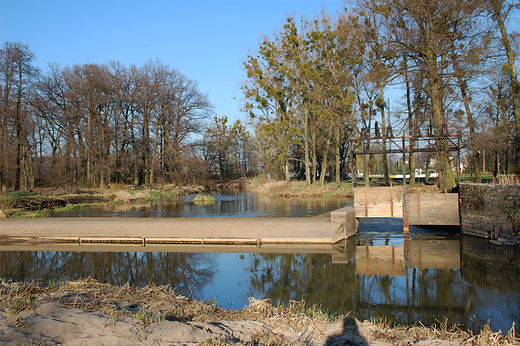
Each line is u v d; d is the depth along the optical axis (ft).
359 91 91.40
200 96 140.46
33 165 125.90
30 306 17.70
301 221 47.01
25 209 70.54
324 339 16.75
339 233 45.83
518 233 42.68
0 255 41.27
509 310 23.82
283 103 121.80
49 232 48.52
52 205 79.10
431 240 46.50
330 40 94.27
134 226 48.49
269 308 21.24
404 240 46.88
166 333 15.01
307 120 120.57
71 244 47.03
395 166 215.51
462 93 72.54
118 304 19.83
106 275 32.86
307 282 30.32
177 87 133.39
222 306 24.12
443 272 32.71
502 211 44.68
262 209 78.18
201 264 36.47
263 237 45.52
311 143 128.36
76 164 117.80
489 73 61.16
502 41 60.64
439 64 66.18
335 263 36.32
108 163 114.11
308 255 39.73
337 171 117.60
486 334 16.96
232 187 184.75
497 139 63.10
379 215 52.70
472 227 47.88
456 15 62.59
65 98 113.29
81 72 113.29
